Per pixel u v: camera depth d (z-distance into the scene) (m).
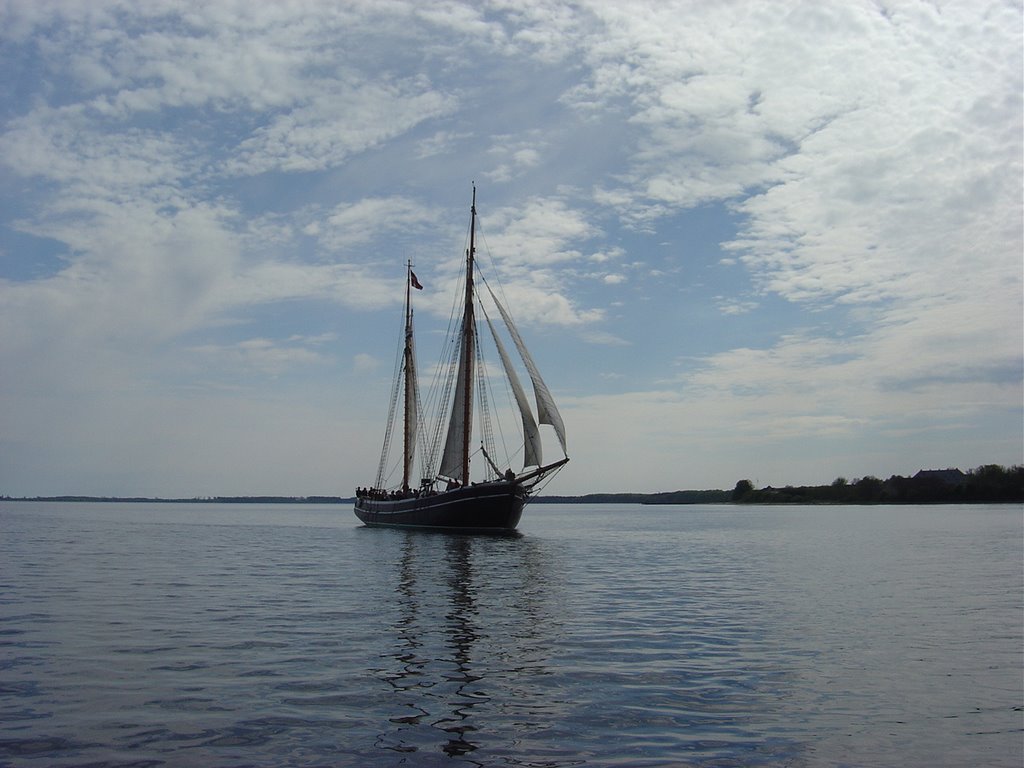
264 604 30.53
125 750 13.41
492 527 76.31
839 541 79.00
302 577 41.16
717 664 20.23
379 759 13.13
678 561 54.28
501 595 33.62
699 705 16.44
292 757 13.19
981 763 13.34
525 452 75.00
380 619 26.80
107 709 15.67
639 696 17.03
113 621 26.27
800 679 18.77
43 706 15.84
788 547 70.19
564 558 55.06
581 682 18.14
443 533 80.50
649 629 25.38
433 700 16.50
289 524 132.75
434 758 13.21
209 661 19.95
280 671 18.91
